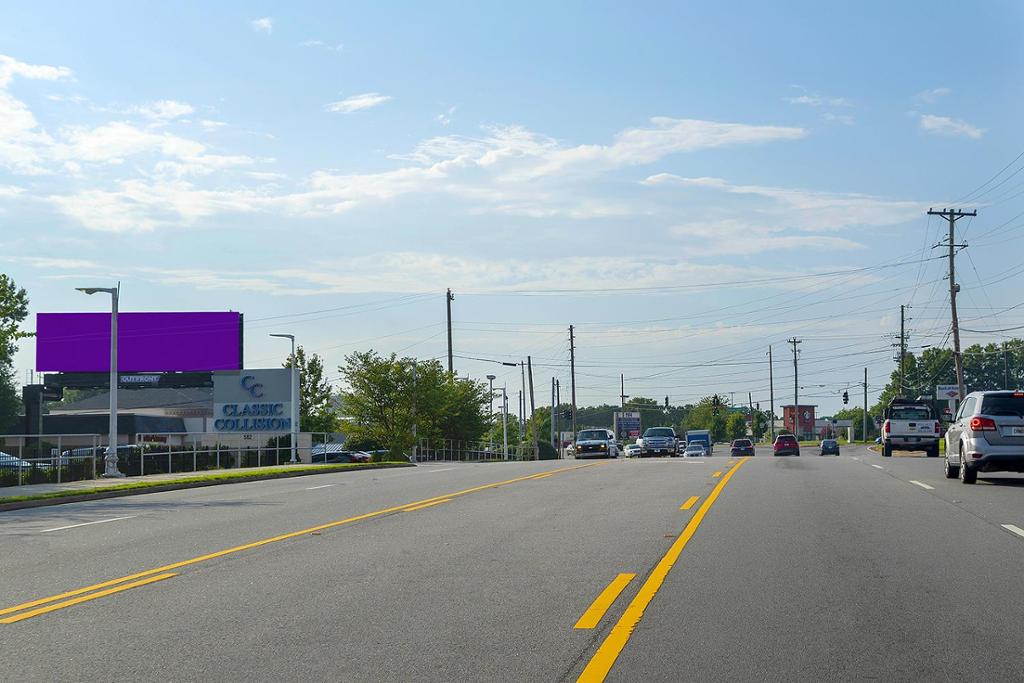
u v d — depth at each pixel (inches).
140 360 2893.7
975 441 853.2
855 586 400.5
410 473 1248.2
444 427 3166.8
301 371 3203.7
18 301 1427.2
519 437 4099.4
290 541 561.0
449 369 2987.2
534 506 719.7
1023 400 859.4
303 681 277.0
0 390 3417.8
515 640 318.3
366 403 2625.5
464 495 827.4
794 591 391.2
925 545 506.6
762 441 6722.4
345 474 1343.5
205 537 596.4
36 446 1423.5
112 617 365.7
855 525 587.2
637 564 456.4
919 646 306.2
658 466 1263.5
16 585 439.5
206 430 3016.7
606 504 724.0
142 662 300.0
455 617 352.8
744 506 697.6
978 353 4990.2
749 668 282.4
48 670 292.4
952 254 2564.0
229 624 350.0
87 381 2910.9
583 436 2373.3
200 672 288.0
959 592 387.9
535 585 409.4
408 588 408.8
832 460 1416.1
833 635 320.2
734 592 390.3
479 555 491.2
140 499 971.9
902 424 1680.6
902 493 789.2
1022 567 441.7
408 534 577.9
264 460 2158.0
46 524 710.5
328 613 364.2
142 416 2842.0
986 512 649.6
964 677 273.3
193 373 2906.0
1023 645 307.1
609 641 314.7
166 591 415.8
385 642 318.7
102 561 507.5
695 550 495.5
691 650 302.8
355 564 473.4
